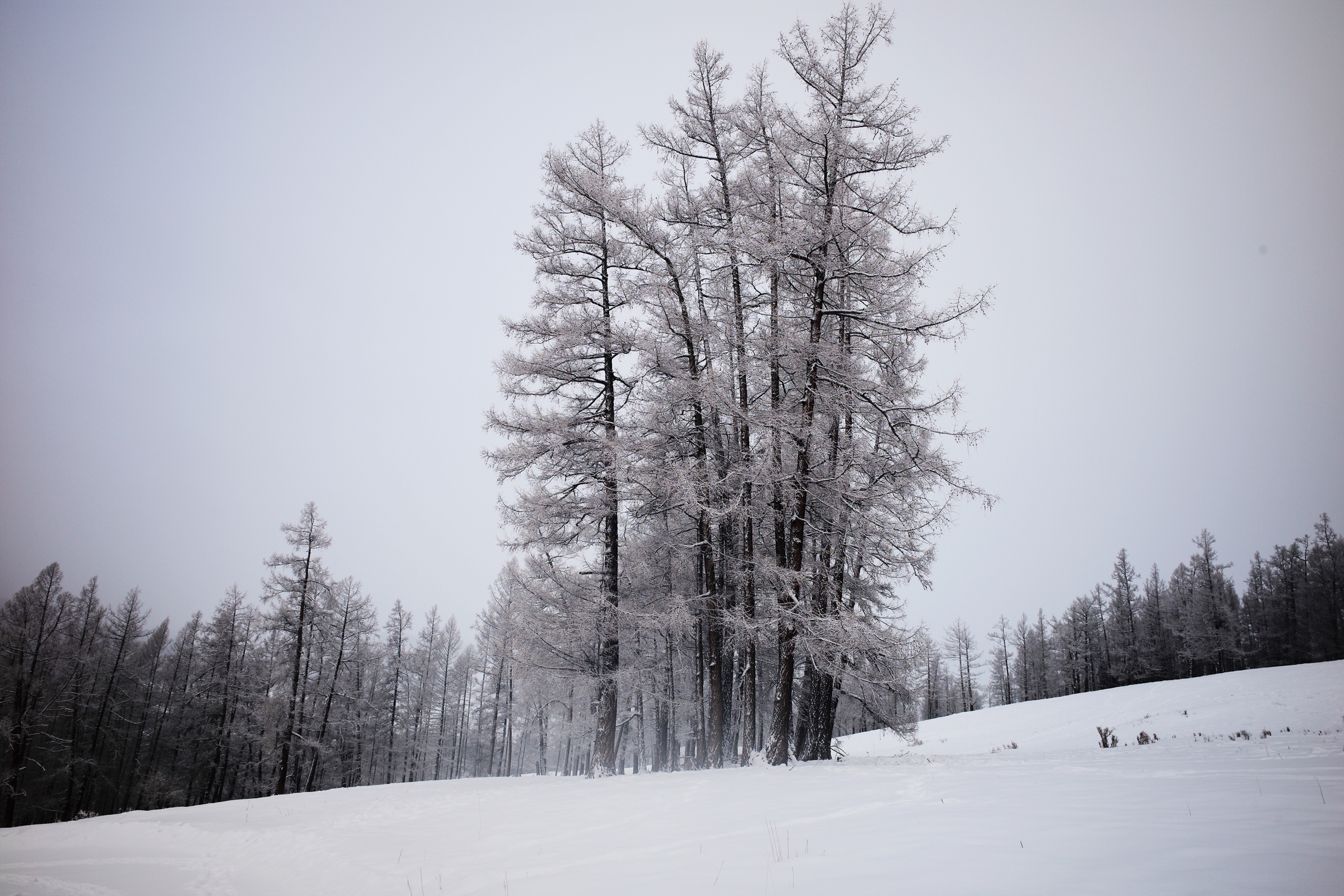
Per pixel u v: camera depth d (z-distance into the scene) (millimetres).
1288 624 56062
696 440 17000
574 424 17141
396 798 14984
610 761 15609
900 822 6312
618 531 18234
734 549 18219
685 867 5613
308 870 9172
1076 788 7352
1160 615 59938
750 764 14289
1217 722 24328
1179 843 4523
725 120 17188
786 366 15617
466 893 6312
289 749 31656
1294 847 4180
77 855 12859
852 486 16562
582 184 16688
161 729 42906
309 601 33000
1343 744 13023
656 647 22297
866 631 13438
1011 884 3979
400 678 48281
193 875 10742
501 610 42125
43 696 33656
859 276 15672
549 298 17547
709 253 16484
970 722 40031
